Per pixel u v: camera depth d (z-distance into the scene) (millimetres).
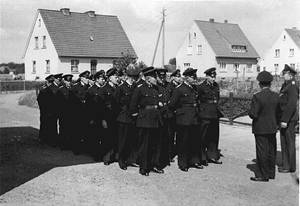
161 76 9445
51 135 10883
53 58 41312
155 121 7859
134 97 7914
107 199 6316
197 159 8477
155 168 8047
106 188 6898
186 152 8242
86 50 42188
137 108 7980
